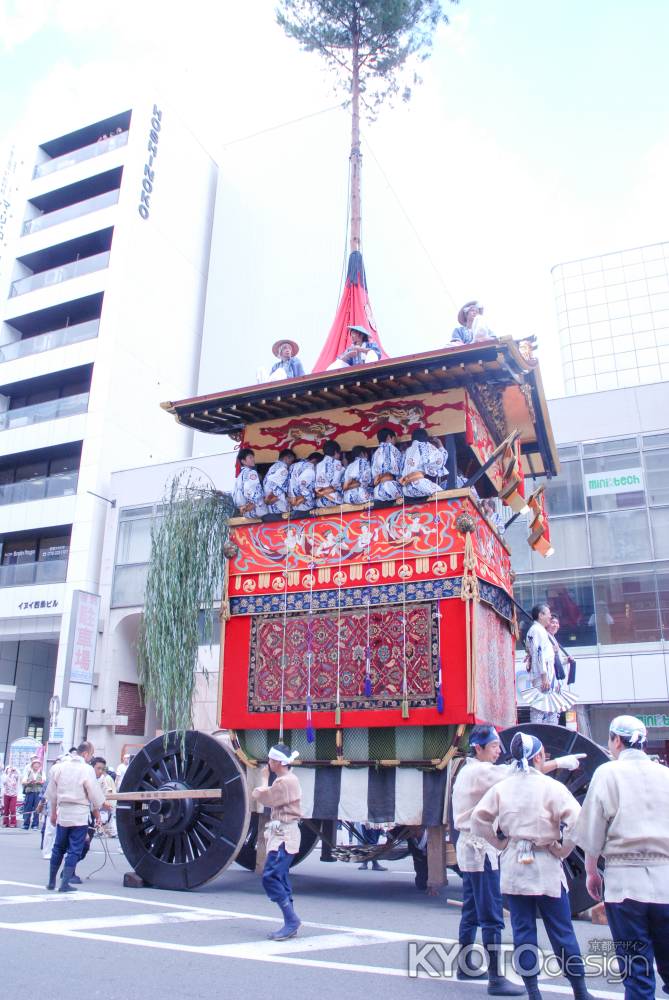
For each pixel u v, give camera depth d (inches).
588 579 908.0
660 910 155.5
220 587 404.2
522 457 515.2
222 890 376.8
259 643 383.9
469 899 226.1
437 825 333.4
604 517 919.0
